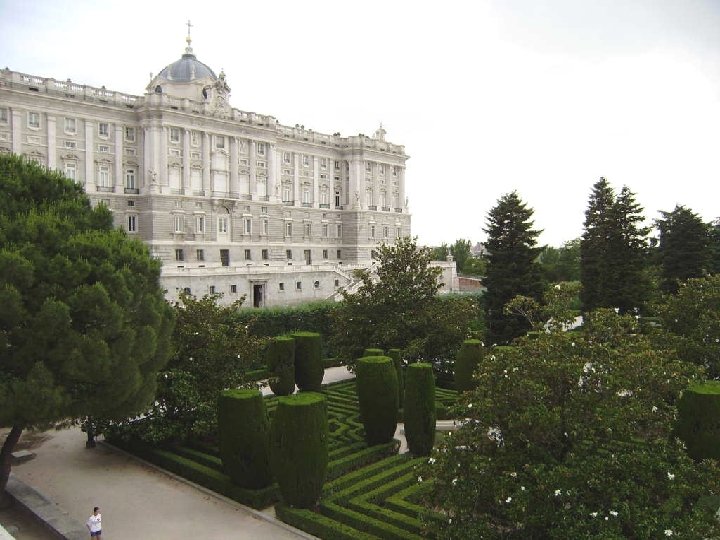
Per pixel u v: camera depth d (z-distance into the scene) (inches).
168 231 3560.5
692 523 612.7
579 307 3363.7
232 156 3902.6
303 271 3422.7
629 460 660.1
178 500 1051.3
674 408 749.9
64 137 3248.0
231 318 1398.9
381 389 1234.0
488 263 2511.1
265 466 1026.7
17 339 877.2
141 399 1019.9
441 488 770.8
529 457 709.3
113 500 1052.5
